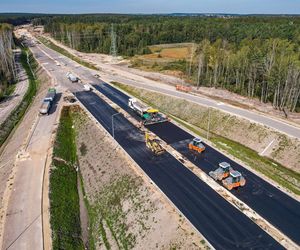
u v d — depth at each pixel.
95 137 62.97
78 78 111.38
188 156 53.97
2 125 76.50
